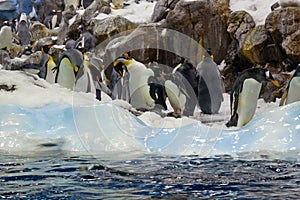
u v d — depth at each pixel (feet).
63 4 204.13
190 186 31.63
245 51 103.09
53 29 180.14
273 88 94.79
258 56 102.42
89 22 141.08
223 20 113.29
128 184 32.12
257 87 70.74
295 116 51.01
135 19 135.74
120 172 36.09
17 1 258.37
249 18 107.45
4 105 55.11
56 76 83.20
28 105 58.03
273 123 50.49
